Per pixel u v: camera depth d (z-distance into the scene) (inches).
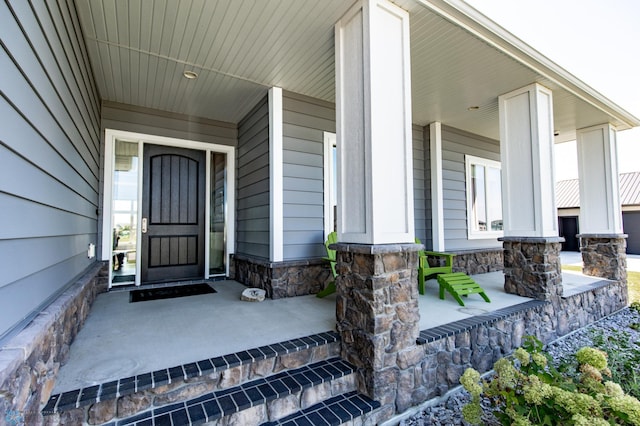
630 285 280.7
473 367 111.5
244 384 81.6
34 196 58.5
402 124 103.2
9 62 45.7
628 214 522.6
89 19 104.9
